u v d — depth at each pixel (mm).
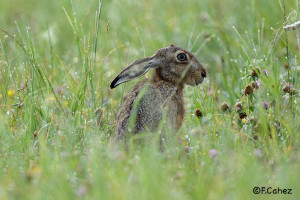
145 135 9508
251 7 16484
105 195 7316
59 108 11812
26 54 12891
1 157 9312
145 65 10945
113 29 16828
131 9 18703
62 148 9773
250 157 9125
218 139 10219
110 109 12203
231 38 15516
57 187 7758
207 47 15750
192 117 11328
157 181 7688
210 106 11812
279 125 10516
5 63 13047
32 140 10195
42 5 21438
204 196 7609
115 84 10922
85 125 10516
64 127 10656
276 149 9523
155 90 10555
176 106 10773
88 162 8945
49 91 12500
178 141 10195
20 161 9203
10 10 21266
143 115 10078
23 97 11531
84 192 7574
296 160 8812
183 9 19656
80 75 13648
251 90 10945
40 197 7633
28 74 12609
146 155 8648
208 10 18812
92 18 16625
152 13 19078
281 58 13836
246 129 10531
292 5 16047
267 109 10859
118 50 15078
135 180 7785
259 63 12422
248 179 7996
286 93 11094
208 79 13719
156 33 17469
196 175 8469
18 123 10969
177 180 8078
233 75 13461
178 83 11008
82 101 11789
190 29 17344
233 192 7742
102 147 9602
